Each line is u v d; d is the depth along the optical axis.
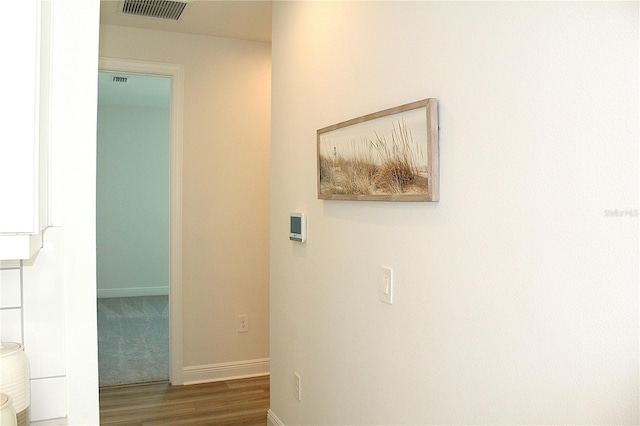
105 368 4.31
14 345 1.25
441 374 1.58
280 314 2.95
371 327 1.99
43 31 1.11
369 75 1.98
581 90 1.12
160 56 3.84
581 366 1.13
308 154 2.57
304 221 2.58
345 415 2.20
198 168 3.96
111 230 7.60
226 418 3.31
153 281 7.84
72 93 1.43
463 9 1.47
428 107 1.56
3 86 0.94
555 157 1.18
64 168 1.42
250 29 3.80
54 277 1.39
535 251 1.24
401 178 1.72
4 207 0.94
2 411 1.02
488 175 1.38
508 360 1.32
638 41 1.01
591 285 1.10
